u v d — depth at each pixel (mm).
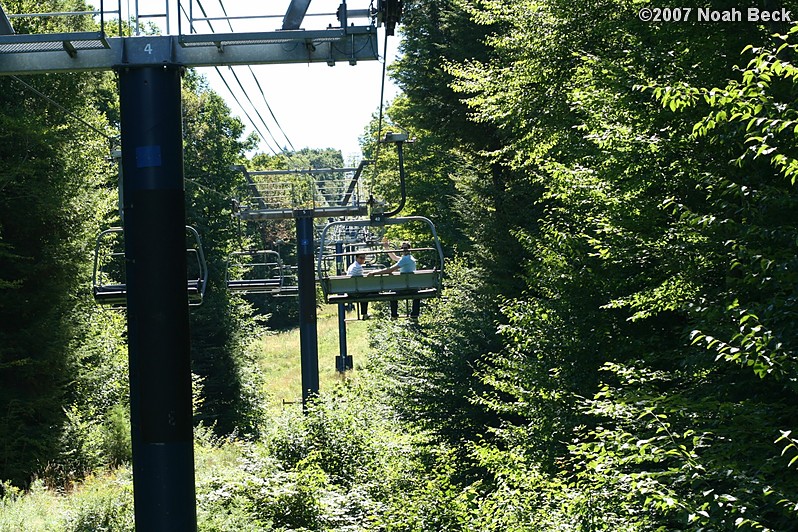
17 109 23484
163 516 7762
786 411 8117
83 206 24547
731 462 7391
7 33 7922
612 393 9305
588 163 13422
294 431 16781
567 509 9430
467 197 26828
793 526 6977
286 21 8141
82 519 11867
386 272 19344
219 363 38938
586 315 13906
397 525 12828
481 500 13430
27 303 22672
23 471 20000
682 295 9656
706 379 9594
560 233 13992
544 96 16141
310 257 23688
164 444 7777
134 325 7898
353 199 24438
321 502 13219
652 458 7762
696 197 10484
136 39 7973
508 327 15070
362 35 8297
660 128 10438
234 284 27891
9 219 22609
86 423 22375
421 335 24422
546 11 15594
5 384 22031
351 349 56500
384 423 20578
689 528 7215
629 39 12758
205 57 8133
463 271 24906
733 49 10578
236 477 14227
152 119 7922
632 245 11258
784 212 8234
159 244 7848
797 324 7133
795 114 6711
